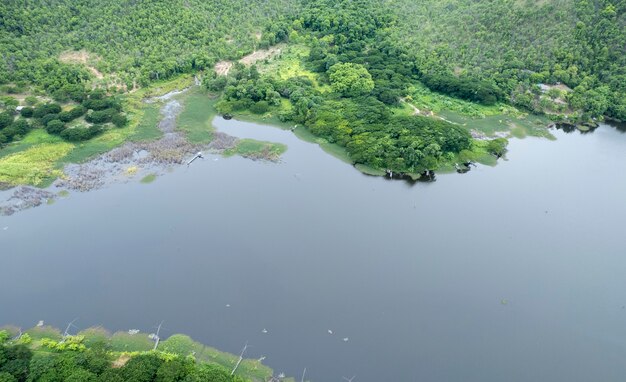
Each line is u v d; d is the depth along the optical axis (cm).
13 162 14500
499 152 16175
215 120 17650
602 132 17888
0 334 9506
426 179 15038
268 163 15500
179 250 12150
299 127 17288
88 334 9906
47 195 13588
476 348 10069
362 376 9450
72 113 16425
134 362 8594
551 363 9819
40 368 8438
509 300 11150
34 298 10725
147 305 10675
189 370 8625
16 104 16662
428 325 10525
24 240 12188
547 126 17925
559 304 11088
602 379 9556
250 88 18400
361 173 15200
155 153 15500
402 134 15850
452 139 15788
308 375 9419
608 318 10800
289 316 10588
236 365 9438
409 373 9544
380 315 10700
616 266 12125
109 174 14538
